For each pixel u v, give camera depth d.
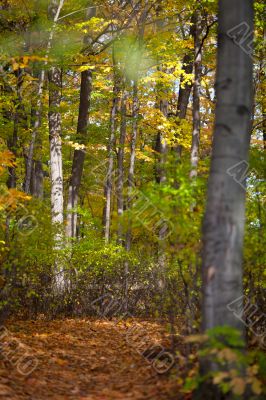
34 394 5.13
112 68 14.84
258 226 6.27
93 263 12.23
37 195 16.34
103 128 17.36
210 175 4.54
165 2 13.90
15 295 8.05
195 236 5.68
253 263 5.76
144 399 4.96
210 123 16.34
